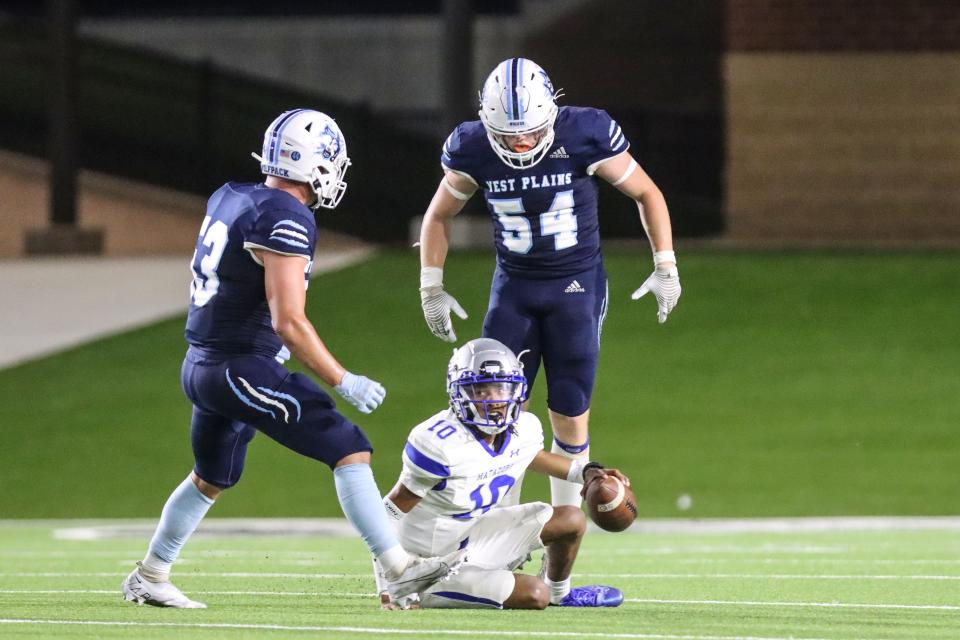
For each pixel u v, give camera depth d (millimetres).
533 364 24062
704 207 87938
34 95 90812
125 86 90312
